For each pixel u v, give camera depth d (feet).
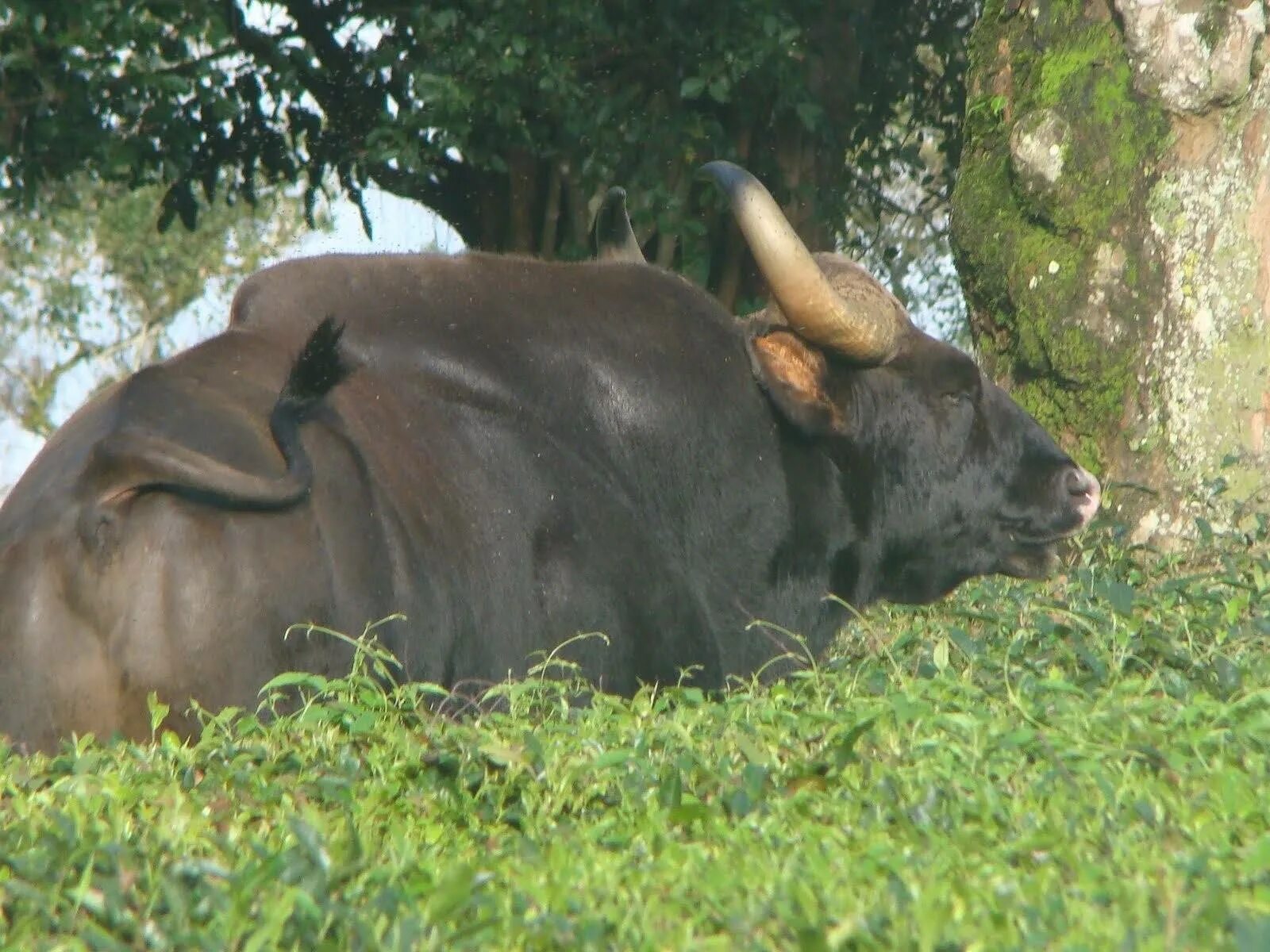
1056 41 99.96
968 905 38.60
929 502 83.82
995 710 56.29
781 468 80.23
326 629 60.75
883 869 41.42
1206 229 95.50
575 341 74.84
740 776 50.26
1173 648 64.85
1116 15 97.25
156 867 43.16
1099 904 38.86
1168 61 94.73
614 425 74.64
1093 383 98.37
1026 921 37.29
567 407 73.61
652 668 72.74
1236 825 44.11
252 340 69.00
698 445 77.10
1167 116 95.86
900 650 72.84
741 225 78.02
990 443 84.58
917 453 83.25
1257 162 95.55
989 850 42.70
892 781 47.80
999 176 102.68
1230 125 95.09
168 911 41.04
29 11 130.72
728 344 79.61
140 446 59.47
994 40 104.12
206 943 38.17
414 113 137.90
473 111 138.41
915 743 51.47
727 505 78.38
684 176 142.61
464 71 136.87
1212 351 95.50
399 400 69.05
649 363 76.18
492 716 58.59
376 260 73.82
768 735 55.47
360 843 43.73
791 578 81.35
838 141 148.66
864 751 52.39
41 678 58.65
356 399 67.77
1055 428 100.68
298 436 61.52
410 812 49.67
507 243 149.48
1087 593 79.46
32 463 64.23
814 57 144.87
